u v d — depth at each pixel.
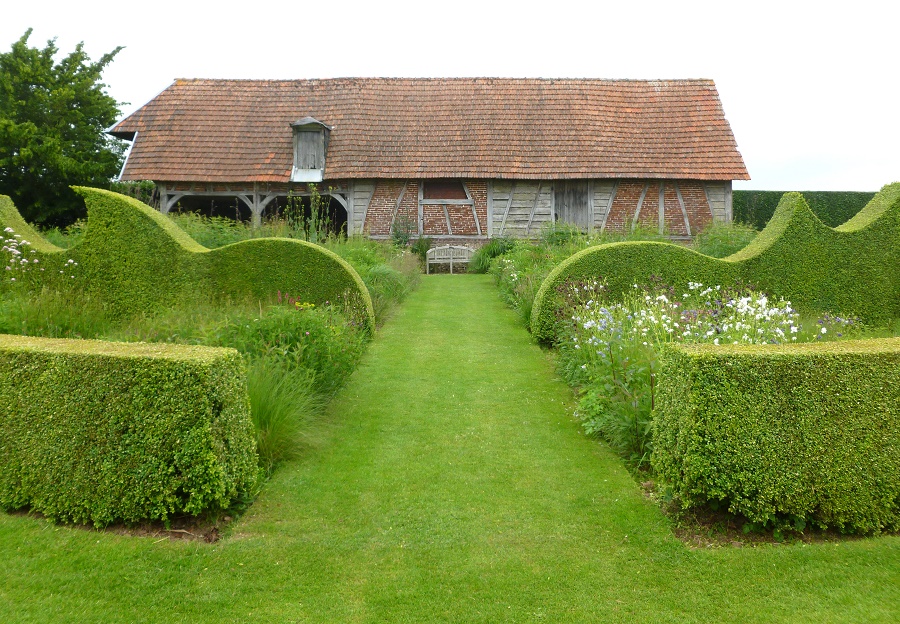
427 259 19.28
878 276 10.70
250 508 4.50
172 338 6.57
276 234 13.11
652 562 3.81
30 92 22.12
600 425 5.72
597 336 6.79
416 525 4.28
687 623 3.24
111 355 4.12
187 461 4.02
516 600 3.46
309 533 4.16
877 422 4.01
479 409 6.69
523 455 5.49
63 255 10.10
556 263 12.56
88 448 4.11
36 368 4.20
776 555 3.83
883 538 4.02
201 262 9.85
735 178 19.83
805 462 3.96
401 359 8.70
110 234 10.02
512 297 12.52
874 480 4.00
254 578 3.64
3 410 4.25
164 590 3.51
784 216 10.72
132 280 9.96
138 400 4.06
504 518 4.38
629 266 10.05
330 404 6.68
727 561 3.78
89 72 23.64
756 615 3.29
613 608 3.38
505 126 20.95
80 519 4.16
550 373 8.04
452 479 5.01
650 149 20.52
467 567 3.78
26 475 4.21
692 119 21.17
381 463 5.32
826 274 10.63
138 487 4.05
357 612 3.35
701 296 9.55
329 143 20.52
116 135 21.22
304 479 4.99
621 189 20.28
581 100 21.66
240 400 4.43
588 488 4.84
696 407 4.00
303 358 6.51
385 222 20.30
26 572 3.63
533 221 20.38
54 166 20.70
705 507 4.29
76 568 3.69
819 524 4.04
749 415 3.97
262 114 21.27
